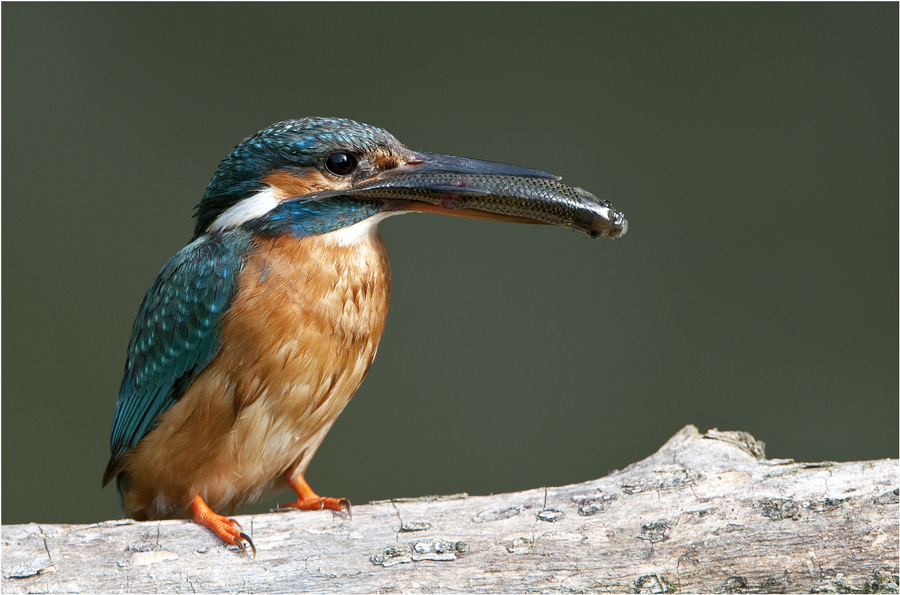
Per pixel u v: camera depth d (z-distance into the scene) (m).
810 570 3.62
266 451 3.67
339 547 3.64
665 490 3.64
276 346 3.66
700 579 3.63
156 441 3.67
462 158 3.67
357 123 3.67
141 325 3.68
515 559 3.63
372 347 3.68
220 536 3.64
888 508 3.63
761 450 3.66
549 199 3.66
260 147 3.67
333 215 3.67
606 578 3.63
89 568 3.64
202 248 3.67
